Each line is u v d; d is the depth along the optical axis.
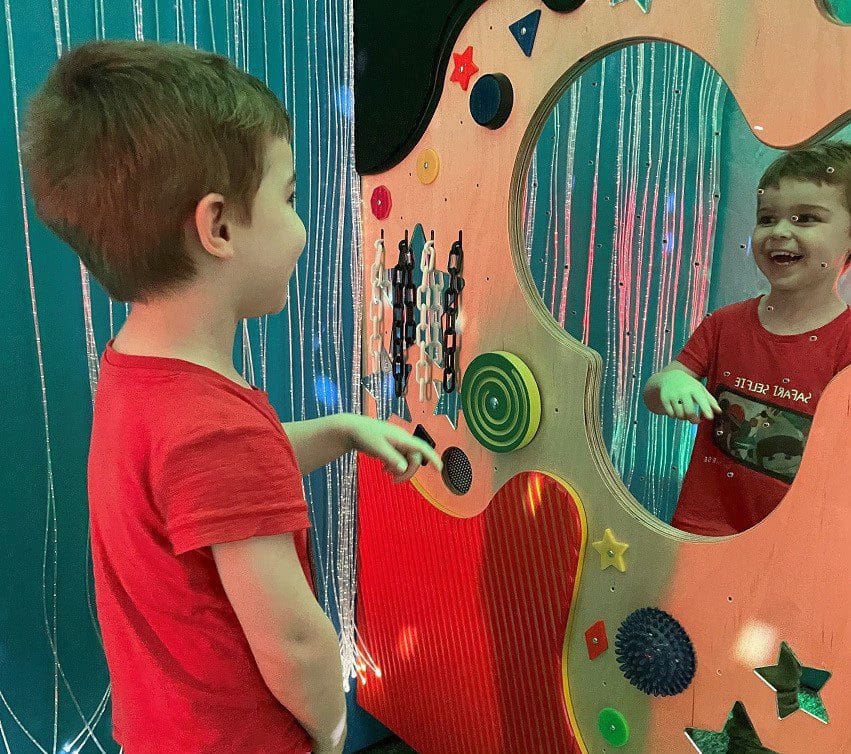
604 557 0.74
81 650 1.03
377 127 0.99
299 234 0.56
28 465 0.94
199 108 0.47
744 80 0.57
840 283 0.54
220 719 0.55
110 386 0.54
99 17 0.91
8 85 0.86
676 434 0.67
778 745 0.62
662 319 0.67
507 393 0.82
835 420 0.55
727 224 0.60
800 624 0.59
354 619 1.34
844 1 0.51
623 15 0.65
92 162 0.46
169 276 0.50
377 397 1.10
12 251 0.89
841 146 0.52
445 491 0.97
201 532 0.48
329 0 1.12
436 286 0.94
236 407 0.51
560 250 0.76
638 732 0.74
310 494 1.26
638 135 0.66
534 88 0.75
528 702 0.86
